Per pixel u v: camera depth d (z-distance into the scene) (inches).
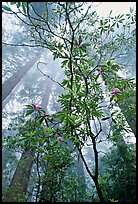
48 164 95.9
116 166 105.8
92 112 83.9
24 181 100.1
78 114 82.9
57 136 81.3
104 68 88.3
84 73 93.7
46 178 91.3
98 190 76.4
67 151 100.7
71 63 86.1
